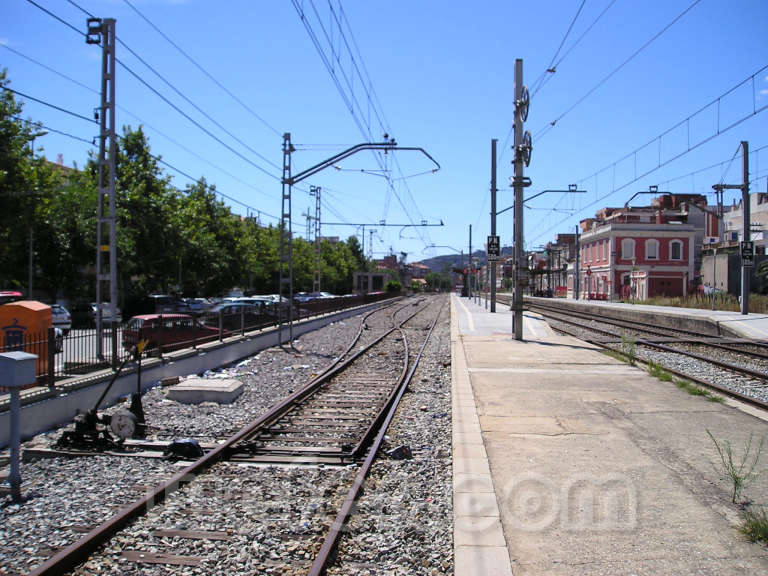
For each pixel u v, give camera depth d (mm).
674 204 69500
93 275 36031
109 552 4891
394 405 10609
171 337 15828
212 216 48375
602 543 4531
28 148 24625
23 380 6336
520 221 20594
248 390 13266
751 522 4664
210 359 16891
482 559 4273
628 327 27406
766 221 61938
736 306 33406
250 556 4777
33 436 9203
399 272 115812
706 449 6957
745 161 28016
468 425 8227
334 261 82500
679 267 60094
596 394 10438
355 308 50188
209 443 8539
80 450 8156
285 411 10688
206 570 4578
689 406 9359
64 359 11148
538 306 57188
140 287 43219
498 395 10438
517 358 15664
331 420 10016
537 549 4453
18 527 5512
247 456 7852
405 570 4488
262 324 23906
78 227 33688
